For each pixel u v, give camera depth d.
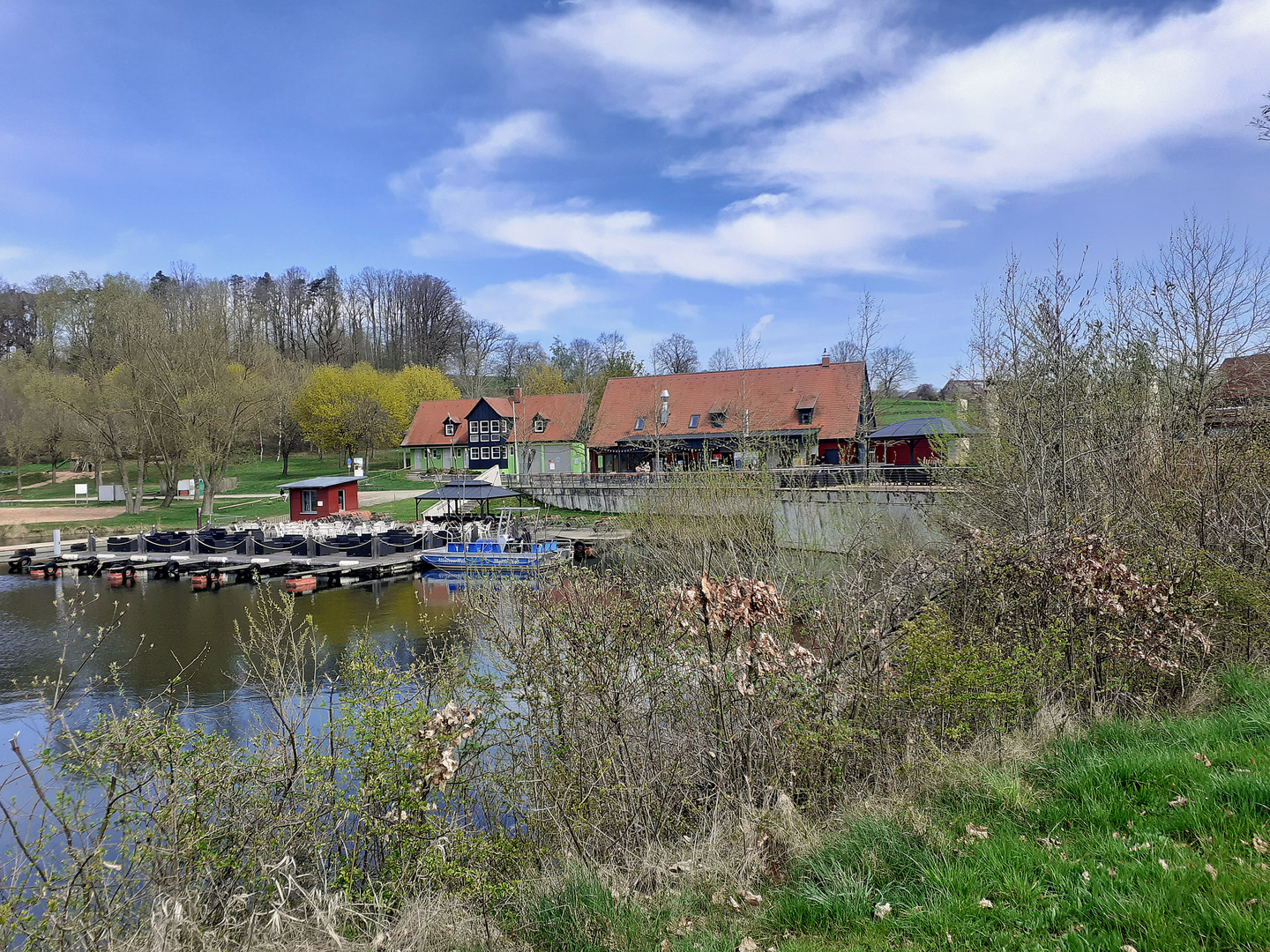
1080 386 11.05
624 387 51.75
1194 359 12.73
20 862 5.73
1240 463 8.55
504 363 108.38
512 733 6.26
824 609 7.11
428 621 20.83
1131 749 5.00
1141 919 3.29
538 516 38.19
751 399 46.41
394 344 106.31
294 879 4.98
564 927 4.26
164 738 5.36
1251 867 3.53
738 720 6.00
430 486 57.84
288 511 46.59
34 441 50.06
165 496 50.00
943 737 6.18
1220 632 7.29
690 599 5.24
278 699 7.44
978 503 12.89
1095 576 6.43
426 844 5.18
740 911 4.22
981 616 7.14
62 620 22.03
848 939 3.64
